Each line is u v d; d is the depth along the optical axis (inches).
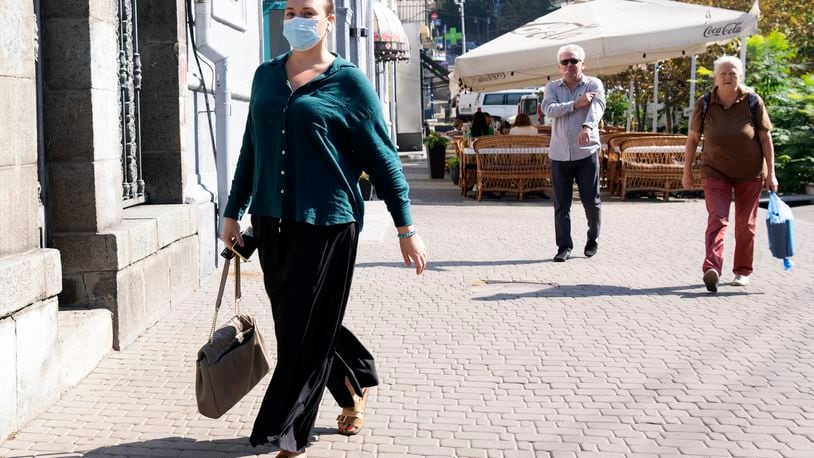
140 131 291.7
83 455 165.8
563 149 373.4
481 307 287.1
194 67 331.3
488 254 393.4
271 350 236.8
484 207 595.5
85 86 223.6
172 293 275.4
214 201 335.0
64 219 226.4
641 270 352.5
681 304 290.7
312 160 157.0
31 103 187.8
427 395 200.8
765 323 265.0
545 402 195.9
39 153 222.5
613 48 607.8
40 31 222.4
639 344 242.5
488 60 620.4
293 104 156.6
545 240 436.5
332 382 175.6
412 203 623.5
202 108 340.5
